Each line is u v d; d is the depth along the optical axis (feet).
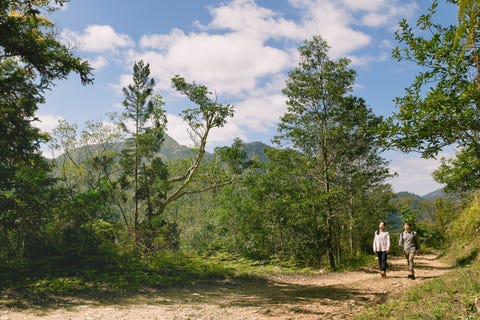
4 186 48.67
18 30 45.70
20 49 46.24
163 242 66.90
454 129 24.38
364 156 88.38
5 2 44.16
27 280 39.75
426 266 63.36
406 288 33.76
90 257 50.93
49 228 52.75
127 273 48.70
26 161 52.85
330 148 74.95
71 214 55.93
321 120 74.49
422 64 27.12
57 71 49.47
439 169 31.68
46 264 46.98
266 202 81.35
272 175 77.51
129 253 58.44
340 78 71.46
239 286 47.57
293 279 56.13
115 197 78.18
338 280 53.52
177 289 43.52
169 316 28.53
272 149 75.97
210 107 75.10
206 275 55.31
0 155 48.21
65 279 40.04
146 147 79.61
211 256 87.25
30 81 51.21
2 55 47.80
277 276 58.44
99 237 56.49
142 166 81.71
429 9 27.53
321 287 42.42
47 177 60.70
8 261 45.88
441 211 148.05
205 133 78.43
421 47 27.07
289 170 73.92
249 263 73.20
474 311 18.02
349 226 92.38
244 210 89.66
